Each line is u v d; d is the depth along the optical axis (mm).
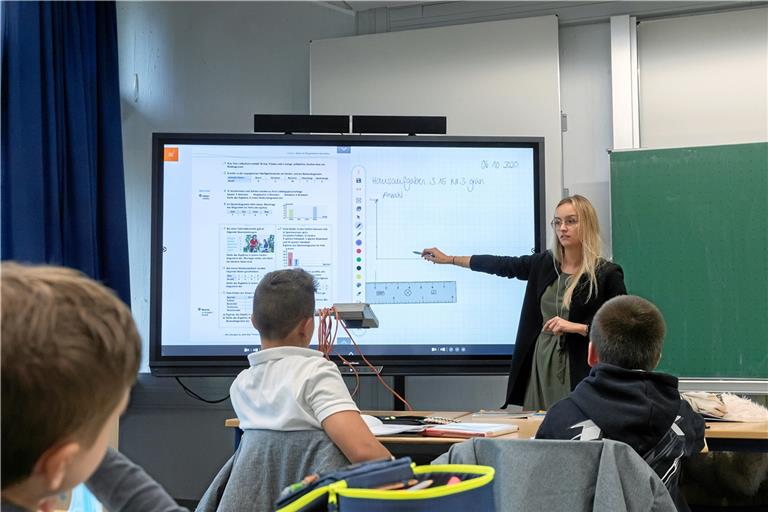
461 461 1583
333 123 4227
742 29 4188
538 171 4164
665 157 4066
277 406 1768
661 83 4281
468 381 4410
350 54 4574
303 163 4207
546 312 3467
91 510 2484
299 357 1820
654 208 4055
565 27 4457
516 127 4363
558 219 3447
